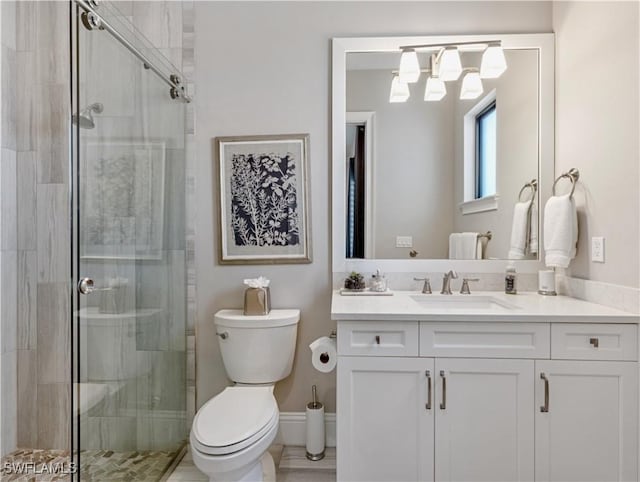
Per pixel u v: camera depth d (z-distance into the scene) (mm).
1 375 1886
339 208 2055
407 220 2062
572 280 1840
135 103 1622
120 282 1544
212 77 2086
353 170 2064
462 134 2055
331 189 2068
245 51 2076
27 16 1928
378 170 2066
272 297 2088
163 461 1841
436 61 2043
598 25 1650
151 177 1751
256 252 2084
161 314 1844
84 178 1337
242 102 2080
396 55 2061
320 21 2072
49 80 1930
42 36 1929
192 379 2094
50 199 1939
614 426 1421
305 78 2072
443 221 2059
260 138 2076
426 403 1468
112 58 1473
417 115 2064
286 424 2072
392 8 2062
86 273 1355
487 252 2049
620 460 1417
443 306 1909
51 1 1921
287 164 2072
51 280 1946
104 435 1456
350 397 1483
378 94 2062
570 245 1755
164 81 1852
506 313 1445
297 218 2074
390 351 1473
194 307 2088
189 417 2092
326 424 2059
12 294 1937
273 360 1885
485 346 1456
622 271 1507
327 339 1708
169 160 1908
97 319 1419
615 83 1545
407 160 2064
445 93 2061
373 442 1479
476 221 2053
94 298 1399
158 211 1814
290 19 2074
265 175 2076
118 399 1536
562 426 1436
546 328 1438
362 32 2064
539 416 1439
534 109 2033
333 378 2074
